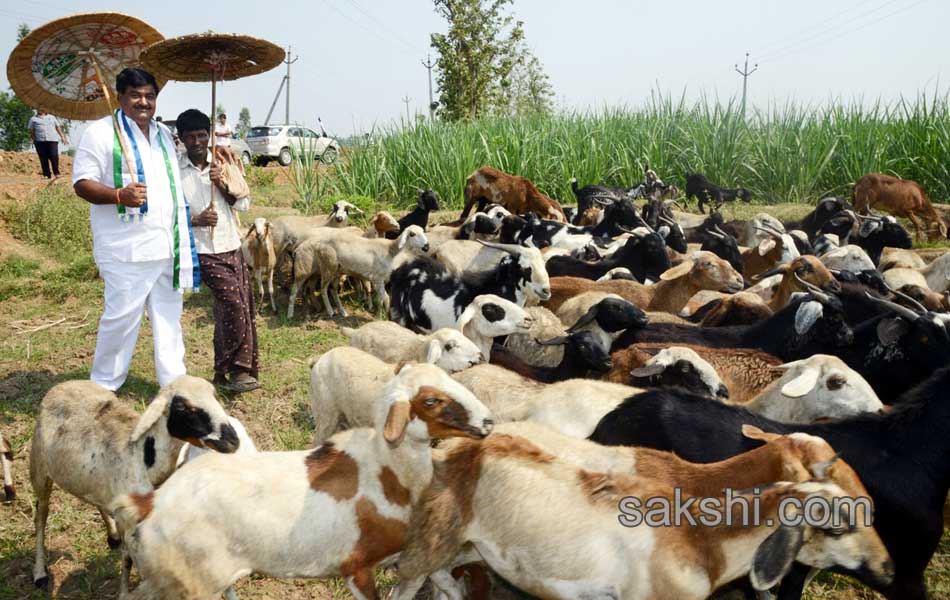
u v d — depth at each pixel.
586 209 15.96
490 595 5.03
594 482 3.93
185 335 9.49
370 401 5.71
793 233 11.95
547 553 3.92
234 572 4.01
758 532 3.82
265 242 10.66
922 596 4.64
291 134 30.69
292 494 4.07
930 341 6.09
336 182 18.58
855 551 3.87
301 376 8.30
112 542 5.39
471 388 5.74
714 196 18.12
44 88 6.88
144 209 6.51
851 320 7.64
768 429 4.62
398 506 4.21
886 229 12.52
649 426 4.70
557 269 10.43
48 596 5.03
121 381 6.91
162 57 6.70
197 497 3.95
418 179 18.98
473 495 4.12
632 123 21.14
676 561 3.82
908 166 18.59
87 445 4.86
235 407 7.55
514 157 19.11
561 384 5.41
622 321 6.46
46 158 20.66
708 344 6.67
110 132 6.39
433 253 11.03
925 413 4.60
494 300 7.03
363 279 11.00
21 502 6.02
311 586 5.16
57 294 11.17
